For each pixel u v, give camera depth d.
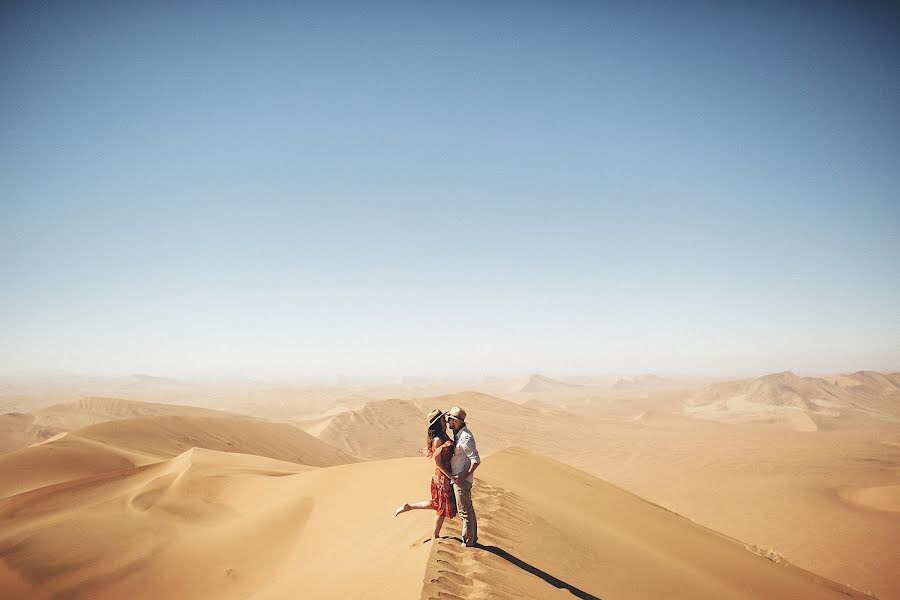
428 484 11.51
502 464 16.23
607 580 6.93
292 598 6.74
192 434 39.00
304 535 12.88
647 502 18.78
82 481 20.31
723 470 54.16
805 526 33.50
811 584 13.52
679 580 8.61
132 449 32.34
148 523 14.77
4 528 15.17
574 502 13.52
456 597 4.52
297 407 170.12
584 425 92.56
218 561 12.23
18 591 10.83
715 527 34.41
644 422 112.69
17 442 60.28
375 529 9.20
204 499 17.33
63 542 13.01
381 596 4.89
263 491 17.20
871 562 26.88
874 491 40.66
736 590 9.76
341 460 48.44
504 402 105.25
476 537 6.07
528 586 5.36
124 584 11.41
